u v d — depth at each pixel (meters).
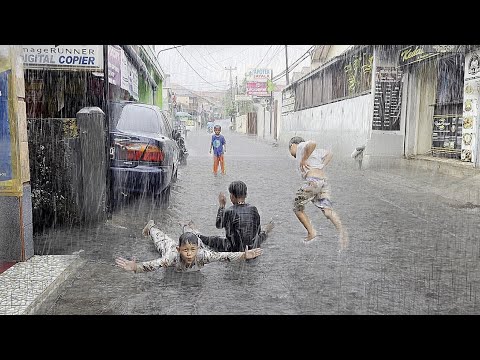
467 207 8.11
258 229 5.51
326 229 6.63
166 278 4.69
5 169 4.90
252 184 10.54
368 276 4.79
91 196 6.77
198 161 15.67
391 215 7.49
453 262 5.24
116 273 4.82
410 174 12.25
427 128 14.34
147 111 8.51
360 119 15.84
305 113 25.62
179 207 8.02
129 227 6.64
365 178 11.57
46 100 8.27
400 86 14.34
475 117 11.39
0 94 4.85
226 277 4.72
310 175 6.24
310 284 4.56
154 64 19.78
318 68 21.58
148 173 7.52
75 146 6.73
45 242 5.88
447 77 13.21
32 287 4.29
